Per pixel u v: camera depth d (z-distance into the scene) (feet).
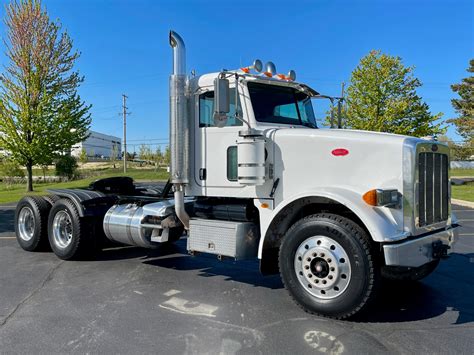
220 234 16.31
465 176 138.62
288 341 12.04
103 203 22.49
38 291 16.94
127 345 11.85
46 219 24.14
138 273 19.70
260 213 15.89
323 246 13.70
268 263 16.31
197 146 17.46
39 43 78.23
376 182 14.14
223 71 16.10
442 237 14.96
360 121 73.00
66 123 80.84
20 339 12.29
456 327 13.12
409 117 72.74
